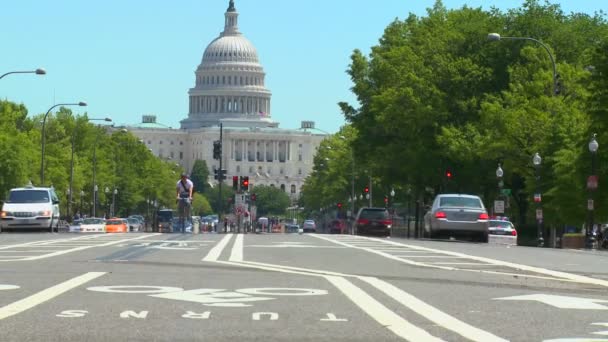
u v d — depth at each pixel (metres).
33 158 107.06
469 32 82.75
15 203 57.81
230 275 18.83
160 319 12.02
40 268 20.28
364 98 90.06
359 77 90.94
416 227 90.31
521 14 83.00
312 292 15.58
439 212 47.66
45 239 37.28
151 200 175.12
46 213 57.47
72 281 17.11
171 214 128.75
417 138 81.06
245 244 32.94
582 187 62.09
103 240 36.03
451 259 25.84
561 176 63.97
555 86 68.25
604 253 34.84
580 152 61.38
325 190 151.38
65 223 99.38
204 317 12.23
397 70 82.00
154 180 167.88
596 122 57.94
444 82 80.69
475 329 11.31
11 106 120.75
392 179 89.00
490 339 10.50
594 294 15.99
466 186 82.25
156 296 14.71
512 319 12.34
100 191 137.00
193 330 11.08
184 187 57.56
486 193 83.56
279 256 25.95
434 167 80.88
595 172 56.50
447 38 83.00
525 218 84.38
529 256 29.14
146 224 151.25
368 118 88.75
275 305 13.69
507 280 18.58
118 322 11.71
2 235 44.22
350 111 91.50
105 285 16.42
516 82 75.38
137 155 165.75
